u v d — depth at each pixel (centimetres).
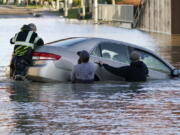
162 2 8256
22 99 2216
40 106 2055
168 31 8012
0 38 6675
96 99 2202
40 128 1684
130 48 2814
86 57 2623
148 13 9006
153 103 2125
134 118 1836
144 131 1648
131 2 12062
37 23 11269
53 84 2648
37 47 2777
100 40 2766
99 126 1714
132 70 2708
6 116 1869
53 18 14262
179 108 2020
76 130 1658
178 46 5712
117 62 2752
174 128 1689
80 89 2467
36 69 2677
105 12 12481
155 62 2881
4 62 4006
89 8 14925
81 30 8806
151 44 5978
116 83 2669
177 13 7906
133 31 8744
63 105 2070
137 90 2456
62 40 2842
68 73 2678
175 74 2894
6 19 13150
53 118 1833
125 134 1608
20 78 2759
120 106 2055
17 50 2781
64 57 2670
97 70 2706
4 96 2295
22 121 1789
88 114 1900
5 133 1619
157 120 1806
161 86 2598
